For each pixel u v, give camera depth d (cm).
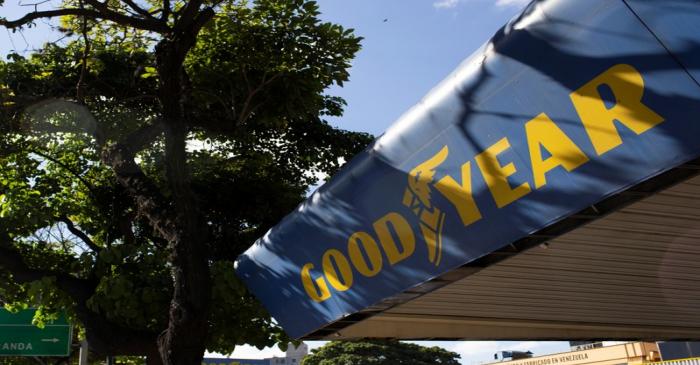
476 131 407
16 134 1086
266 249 669
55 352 1464
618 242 500
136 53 1137
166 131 746
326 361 5369
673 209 437
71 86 1110
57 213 1185
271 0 977
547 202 372
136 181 823
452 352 5719
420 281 494
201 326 677
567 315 749
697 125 291
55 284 923
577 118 345
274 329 941
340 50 1009
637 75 313
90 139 1156
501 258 470
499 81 384
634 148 320
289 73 1023
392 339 755
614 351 4184
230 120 1022
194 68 1049
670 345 3822
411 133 458
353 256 557
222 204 1206
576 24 337
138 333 879
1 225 1041
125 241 1223
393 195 491
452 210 441
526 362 5044
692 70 289
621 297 676
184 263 689
